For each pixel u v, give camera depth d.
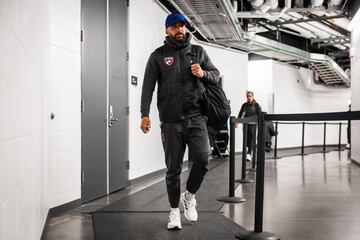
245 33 9.00
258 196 2.80
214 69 3.06
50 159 3.54
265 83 12.30
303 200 4.29
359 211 3.75
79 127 4.03
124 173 5.14
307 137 14.28
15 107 1.42
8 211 1.31
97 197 4.40
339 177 6.15
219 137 9.62
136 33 5.58
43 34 2.65
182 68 2.95
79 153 4.03
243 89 10.76
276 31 10.55
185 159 7.91
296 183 5.53
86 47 4.20
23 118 1.62
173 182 2.96
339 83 14.47
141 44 5.77
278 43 10.29
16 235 1.47
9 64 1.30
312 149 13.09
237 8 8.12
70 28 3.89
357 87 8.04
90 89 4.27
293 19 9.26
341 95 14.86
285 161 8.83
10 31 1.31
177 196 2.99
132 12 5.43
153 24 6.32
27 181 1.78
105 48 4.61
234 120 4.10
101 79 4.52
